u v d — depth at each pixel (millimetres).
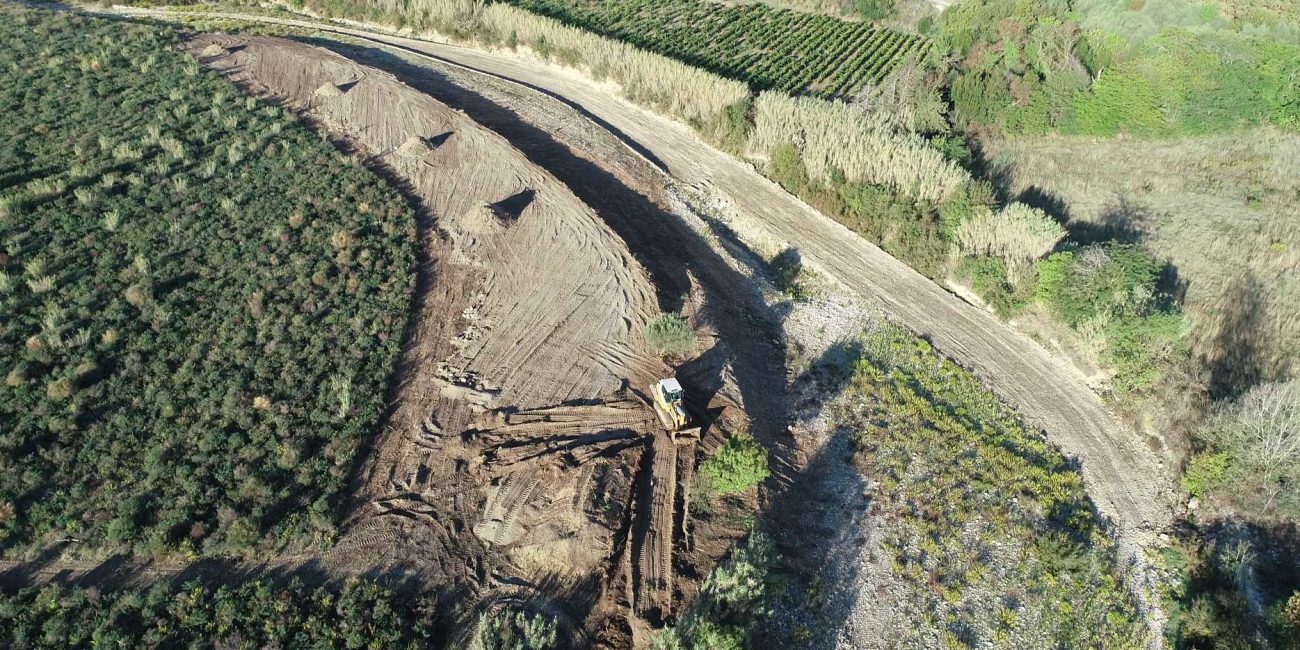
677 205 48156
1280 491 30672
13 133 44625
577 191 47000
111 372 30891
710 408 32219
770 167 51625
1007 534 30016
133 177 41562
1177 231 43906
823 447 33250
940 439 33750
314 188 43469
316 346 33250
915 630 26516
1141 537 30828
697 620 23328
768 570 26938
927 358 38375
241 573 25016
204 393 30516
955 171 44719
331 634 23266
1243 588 28484
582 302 37219
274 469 27891
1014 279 40750
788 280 43906
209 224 39625
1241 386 34875
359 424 30047
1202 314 38312
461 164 48094
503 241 41438
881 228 45812
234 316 34312
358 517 27188
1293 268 40594
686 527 27516
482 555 26344
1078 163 50562
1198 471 31906
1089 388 37281
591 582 25750
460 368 33469
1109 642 26969
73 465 27219
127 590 24000
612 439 29797
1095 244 39719
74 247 36781
